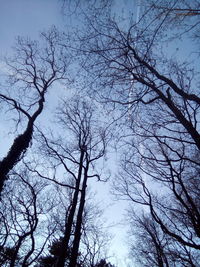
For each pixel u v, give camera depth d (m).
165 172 10.02
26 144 13.78
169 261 13.02
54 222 17.05
